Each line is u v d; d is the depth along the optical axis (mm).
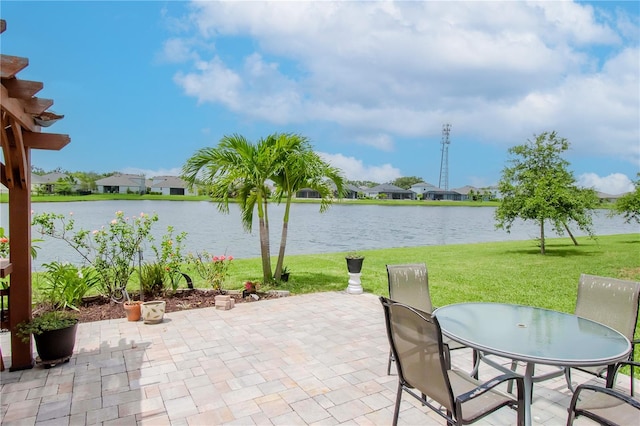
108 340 4254
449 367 2559
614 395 1940
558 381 3283
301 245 16656
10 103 2729
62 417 2703
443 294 6766
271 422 2662
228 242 16516
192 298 6059
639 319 4820
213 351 3947
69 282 5340
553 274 8812
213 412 2787
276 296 6367
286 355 3850
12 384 3195
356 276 6582
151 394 3047
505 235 22812
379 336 4426
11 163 3354
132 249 5918
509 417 2744
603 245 15109
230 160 6668
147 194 63312
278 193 7559
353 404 2908
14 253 3457
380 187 88062
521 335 2459
